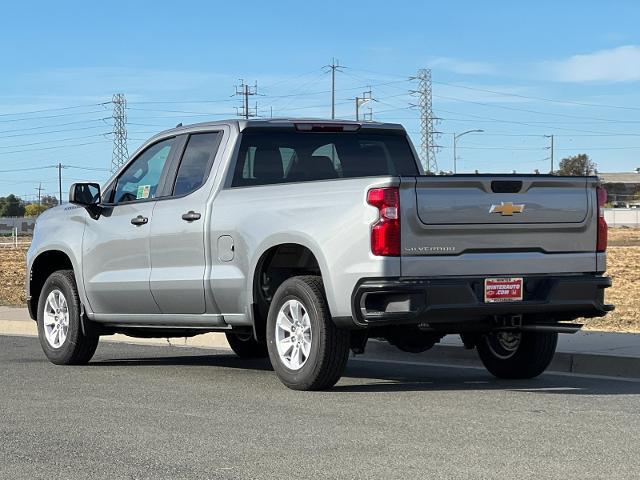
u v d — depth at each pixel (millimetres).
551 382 10430
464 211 9102
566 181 9547
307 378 9469
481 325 9602
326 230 9242
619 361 11062
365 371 11508
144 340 15867
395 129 11422
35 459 6773
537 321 9711
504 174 9281
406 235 8930
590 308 9672
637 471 6273
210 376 10992
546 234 9469
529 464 6461
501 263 9258
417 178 8977
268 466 6484
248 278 10000
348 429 7648
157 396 9453
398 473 6254
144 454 6879
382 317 8906
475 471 6281
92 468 6500
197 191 10695
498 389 9812
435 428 7660
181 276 10672
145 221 11109
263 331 10219
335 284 9148
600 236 9766
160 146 11414
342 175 11008
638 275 33500
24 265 47250
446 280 9023
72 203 11703
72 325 11992
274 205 9812
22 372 11430
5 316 18797
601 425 7770
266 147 10711
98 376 11023
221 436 7445
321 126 10992
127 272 11344
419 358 12711
